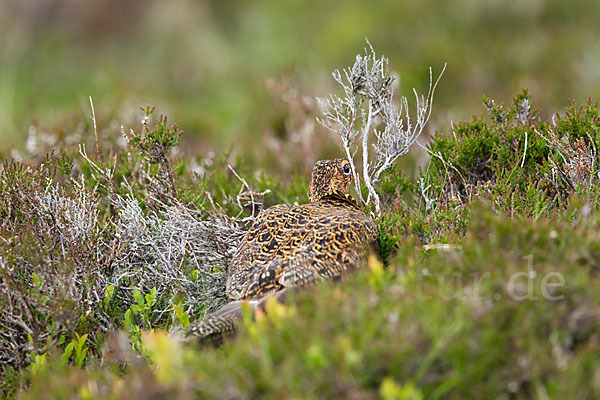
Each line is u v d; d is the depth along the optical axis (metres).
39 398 6.41
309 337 5.90
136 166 12.23
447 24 27.94
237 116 22.58
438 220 9.37
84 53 30.86
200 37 30.05
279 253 8.33
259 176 13.42
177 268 9.60
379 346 5.65
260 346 5.87
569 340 5.93
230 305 7.76
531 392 5.66
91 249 9.43
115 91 24.17
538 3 27.55
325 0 30.77
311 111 17.23
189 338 7.08
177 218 10.11
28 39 30.94
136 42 31.44
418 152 14.52
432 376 5.63
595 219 7.29
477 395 5.63
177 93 26.89
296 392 5.36
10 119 20.59
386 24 28.27
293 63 20.45
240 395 5.56
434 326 5.70
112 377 6.88
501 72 23.89
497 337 5.80
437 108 19.59
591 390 5.45
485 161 10.94
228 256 9.79
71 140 15.07
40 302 8.23
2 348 8.25
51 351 7.91
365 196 11.53
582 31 26.12
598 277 6.37
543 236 6.91
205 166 14.07
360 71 10.57
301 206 9.53
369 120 10.62
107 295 9.05
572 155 9.66
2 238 8.85
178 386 5.67
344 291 6.74
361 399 5.36
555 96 21.36
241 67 28.16
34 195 9.92
